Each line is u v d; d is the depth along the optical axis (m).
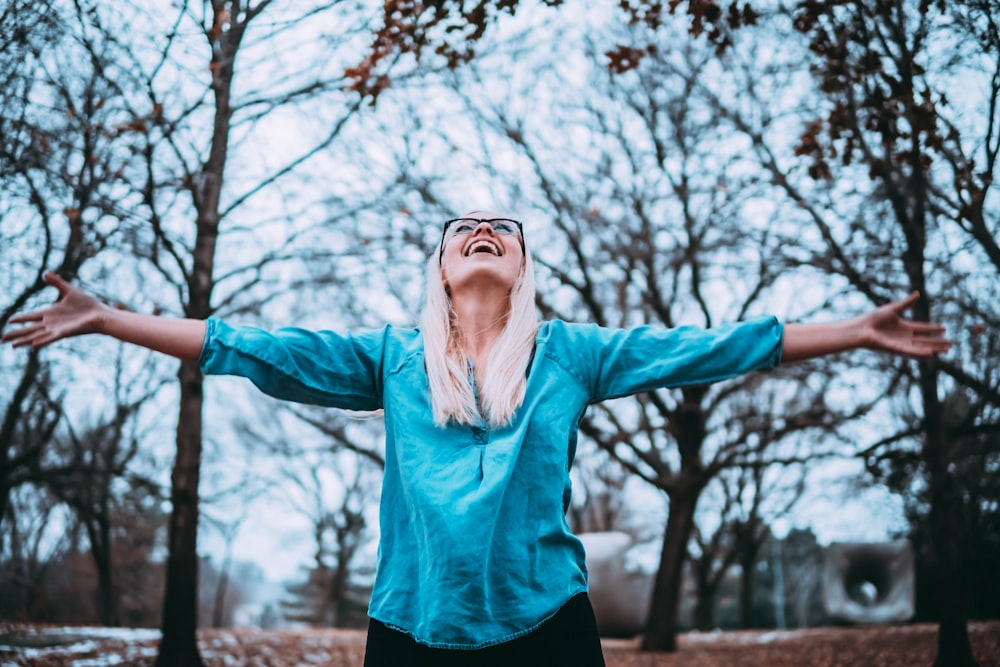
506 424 2.55
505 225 2.91
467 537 2.36
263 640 16.05
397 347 2.78
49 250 11.28
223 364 2.55
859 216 12.14
